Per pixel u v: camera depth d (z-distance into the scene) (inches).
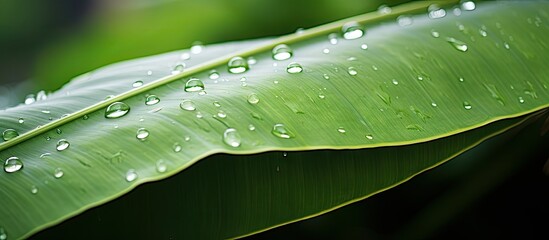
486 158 16.2
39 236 13.0
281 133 12.5
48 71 22.7
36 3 35.5
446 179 16.9
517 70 13.8
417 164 13.4
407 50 13.9
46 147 12.6
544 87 13.6
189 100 12.9
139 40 21.5
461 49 14.0
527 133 15.8
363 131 12.8
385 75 13.5
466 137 13.4
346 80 13.4
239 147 12.3
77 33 31.1
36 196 12.0
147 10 22.4
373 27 14.7
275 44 14.3
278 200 13.3
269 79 13.3
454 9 15.1
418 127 12.9
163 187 13.2
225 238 13.3
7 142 12.6
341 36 14.5
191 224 13.3
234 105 12.8
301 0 19.0
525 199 16.9
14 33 35.6
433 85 13.5
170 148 12.3
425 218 16.4
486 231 17.0
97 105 13.1
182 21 20.8
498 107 13.3
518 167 16.3
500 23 14.5
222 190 13.3
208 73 13.7
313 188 13.3
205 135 12.4
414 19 14.9
